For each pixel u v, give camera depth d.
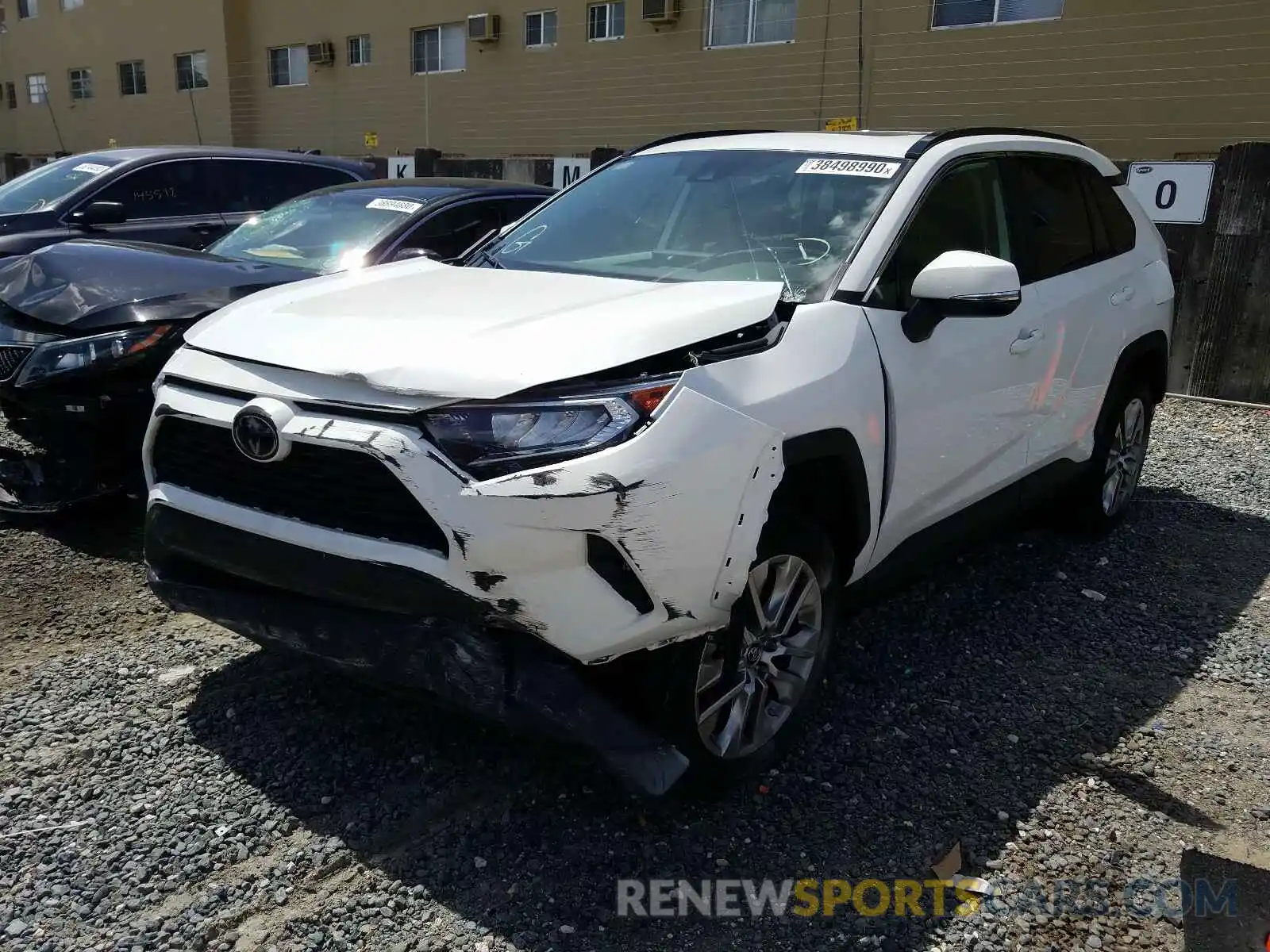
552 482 2.37
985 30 12.57
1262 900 2.70
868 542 3.29
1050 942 2.53
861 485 3.13
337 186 7.08
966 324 3.61
